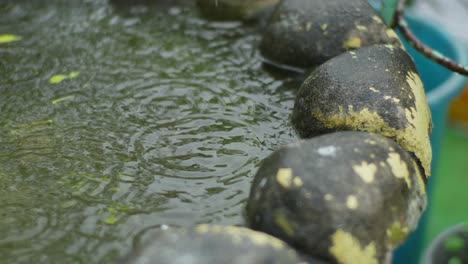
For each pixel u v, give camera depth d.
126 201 1.11
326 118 1.18
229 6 1.49
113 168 1.16
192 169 1.16
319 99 1.19
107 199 1.11
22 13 1.49
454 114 2.38
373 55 1.22
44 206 1.10
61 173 1.15
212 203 1.11
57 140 1.20
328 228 1.04
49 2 1.51
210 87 1.32
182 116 1.25
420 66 1.53
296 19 1.35
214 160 1.17
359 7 1.34
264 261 1.01
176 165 1.16
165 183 1.14
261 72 1.35
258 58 1.38
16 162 1.16
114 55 1.39
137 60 1.38
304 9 1.35
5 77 1.33
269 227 1.06
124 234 1.07
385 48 1.24
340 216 1.04
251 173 1.15
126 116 1.25
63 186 1.13
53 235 1.07
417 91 1.21
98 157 1.17
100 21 1.47
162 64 1.37
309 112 1.20
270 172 1.08
